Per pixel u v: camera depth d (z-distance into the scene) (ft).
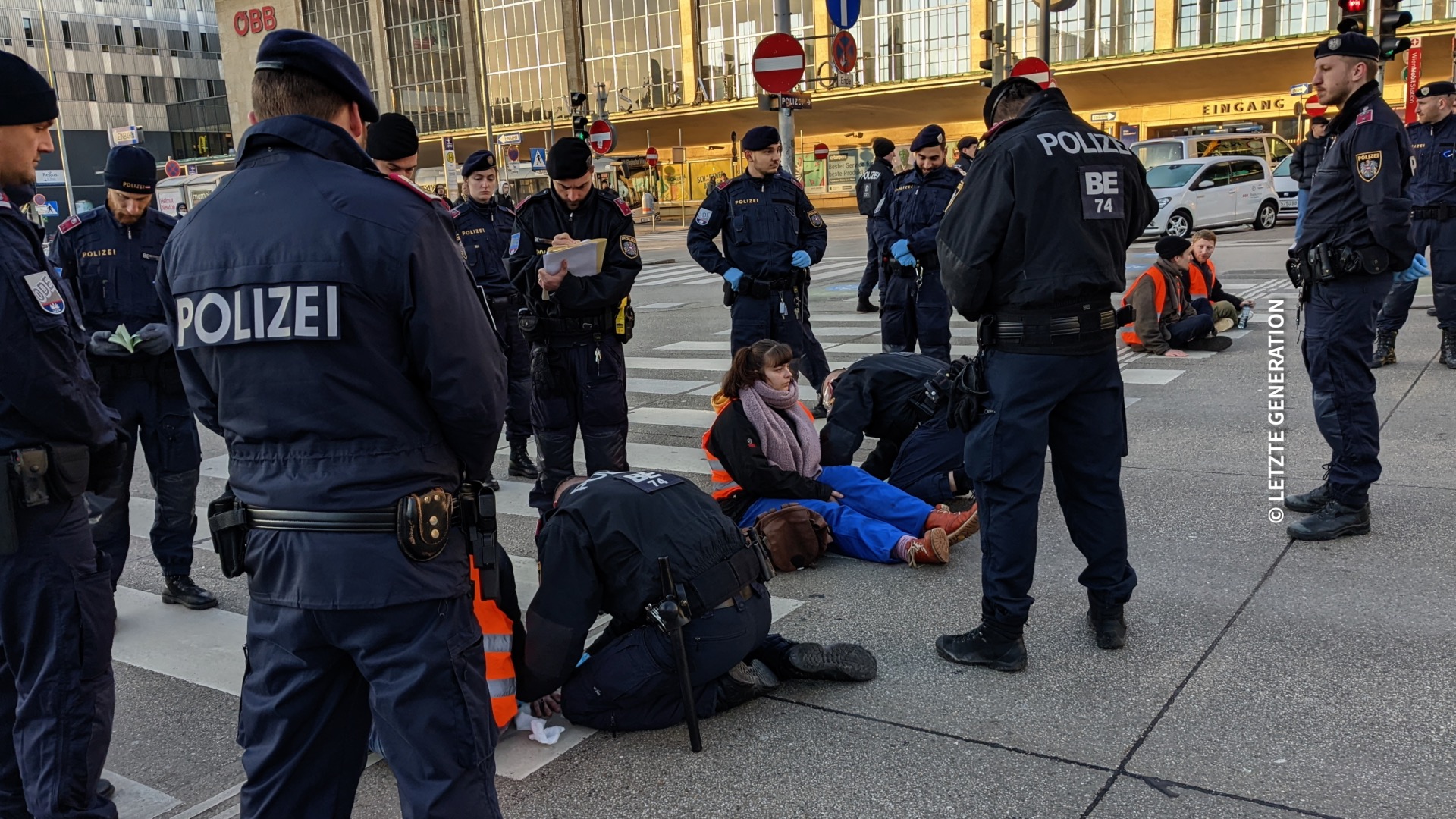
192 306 6.52
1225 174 68.08
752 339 21.61
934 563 14.39
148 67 255.70
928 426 16.80
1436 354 25.43
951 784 9.11
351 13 175.63
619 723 10.30
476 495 6.98
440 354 6.38
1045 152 10.32
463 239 20.72
